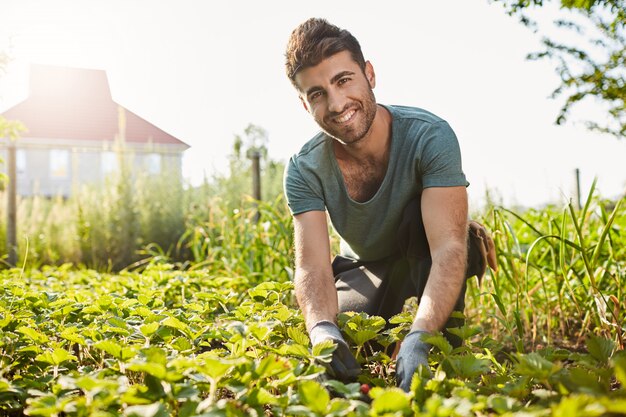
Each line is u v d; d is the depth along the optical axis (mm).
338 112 2252
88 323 2719
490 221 4383
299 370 1645
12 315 2559
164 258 6160
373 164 2500
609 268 3314
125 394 1512
